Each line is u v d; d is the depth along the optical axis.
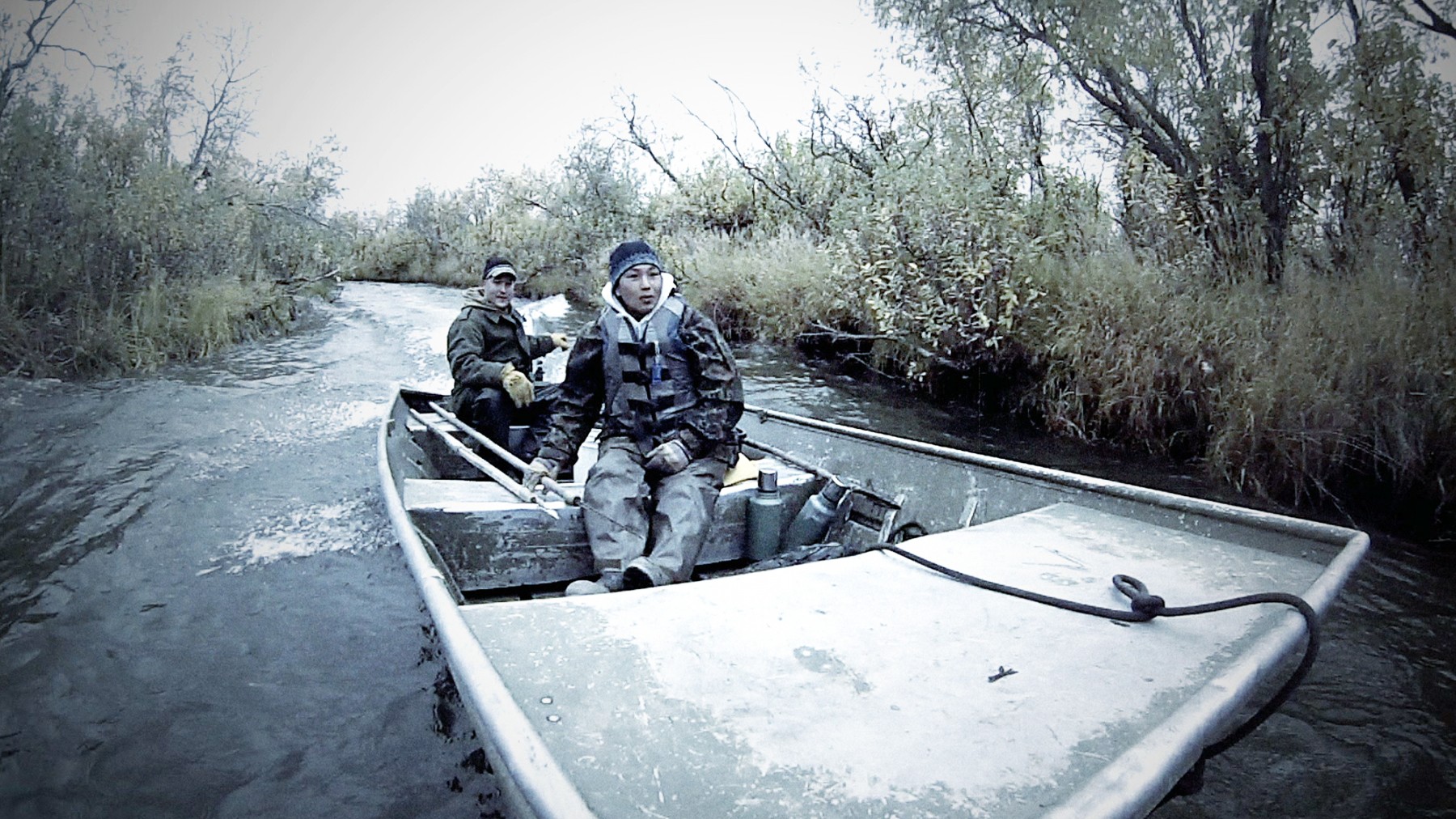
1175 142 5.77
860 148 9.55
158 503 4.06
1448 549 3.54
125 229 8.48
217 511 3.97
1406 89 4.45
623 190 15.23
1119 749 1.16
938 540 2.09
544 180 19.83
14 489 4.22
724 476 2.86
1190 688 1.32
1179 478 4.55
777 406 6.36
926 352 6.44
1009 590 1.70
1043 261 6.14
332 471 4.69
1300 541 1.97
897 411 6.24
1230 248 5.33
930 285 6.36
